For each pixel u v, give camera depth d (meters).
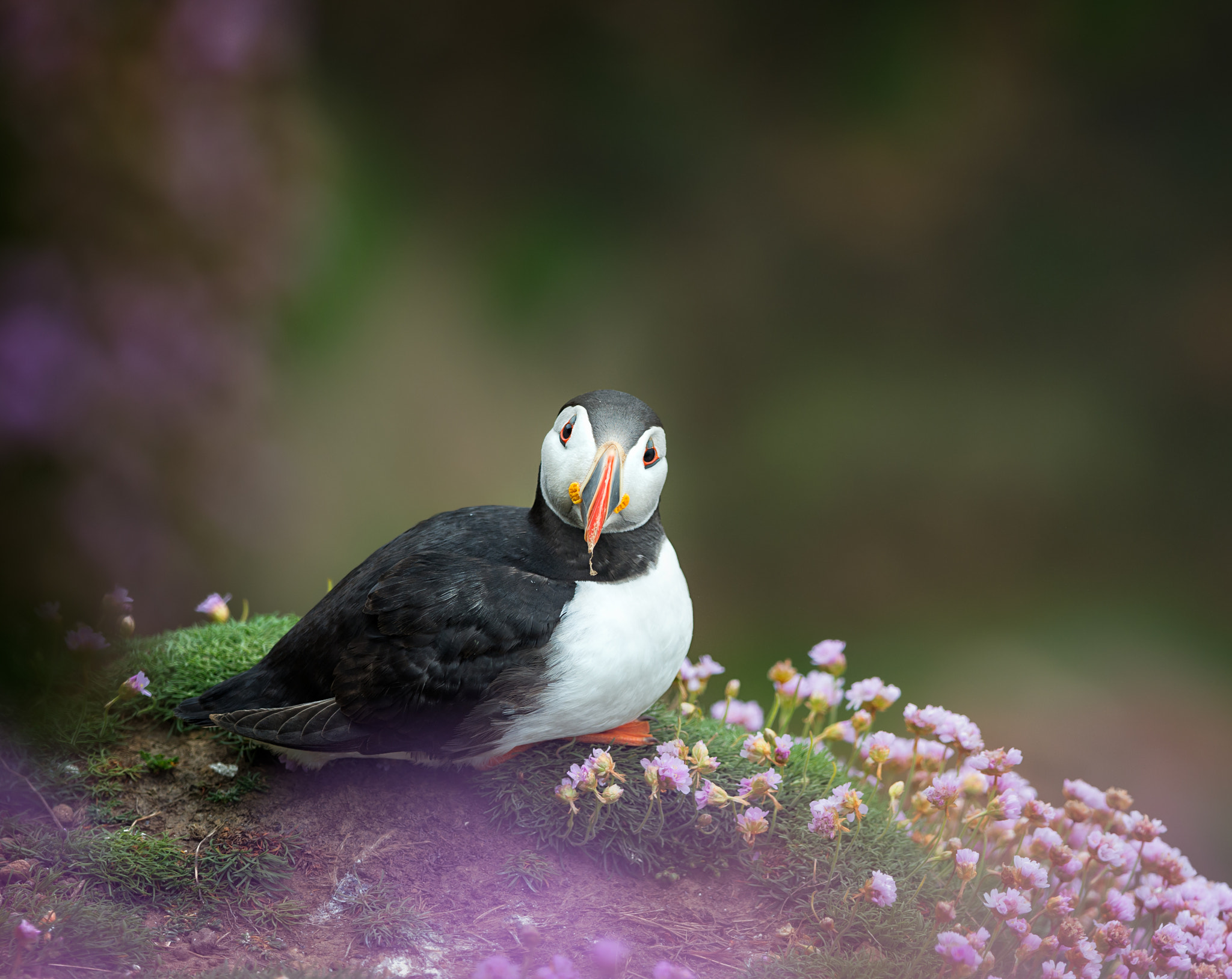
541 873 4.95
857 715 6.01
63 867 4.77
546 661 4.92
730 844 5.18
